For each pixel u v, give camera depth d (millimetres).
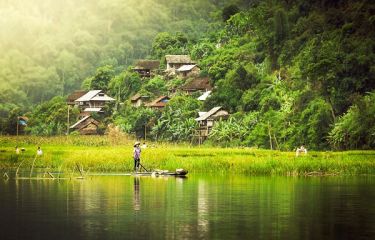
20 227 34031
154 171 70375
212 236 31516
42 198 46438
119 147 112125
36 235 31938
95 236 31578
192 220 36125
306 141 129000
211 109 173750
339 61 137875
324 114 128500
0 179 63906
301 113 134000
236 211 39719
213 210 40156
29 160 82188
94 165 76375
